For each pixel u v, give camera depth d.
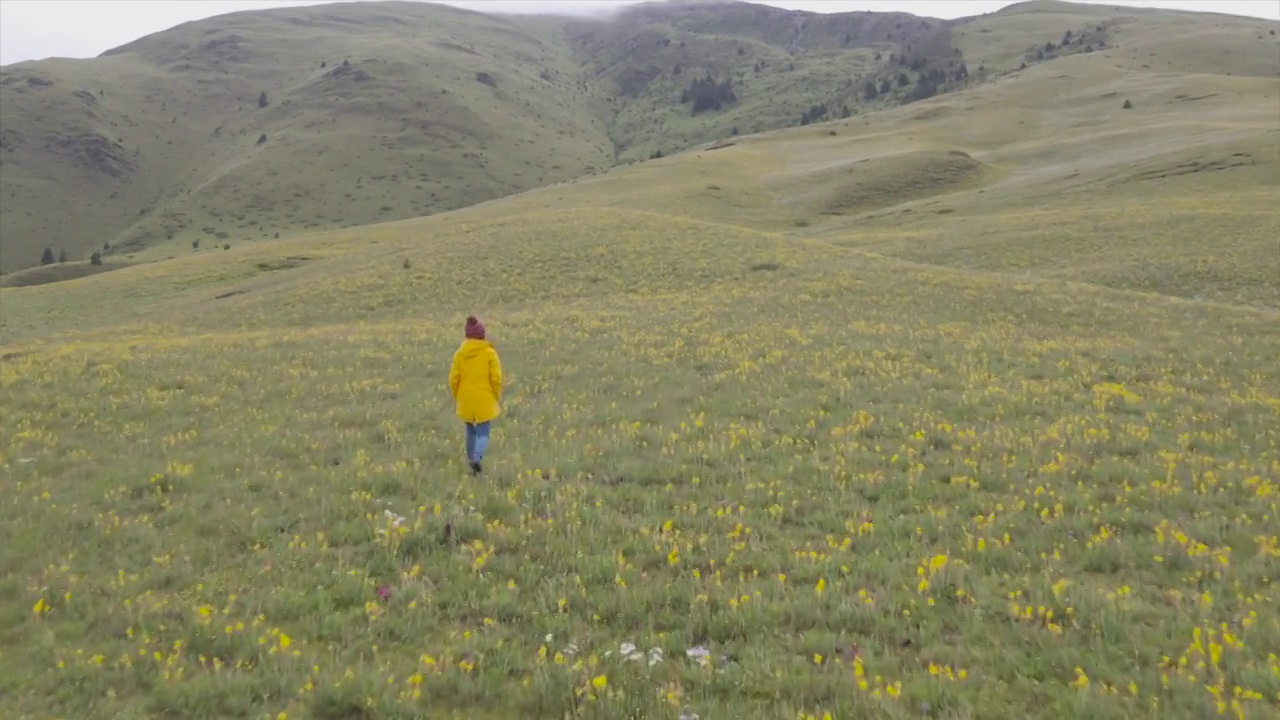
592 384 17.47
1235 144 66.94
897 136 117.88
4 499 10.65
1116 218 48.84
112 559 8.80
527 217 60.09
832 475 11.16
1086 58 171.62
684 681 6.31
